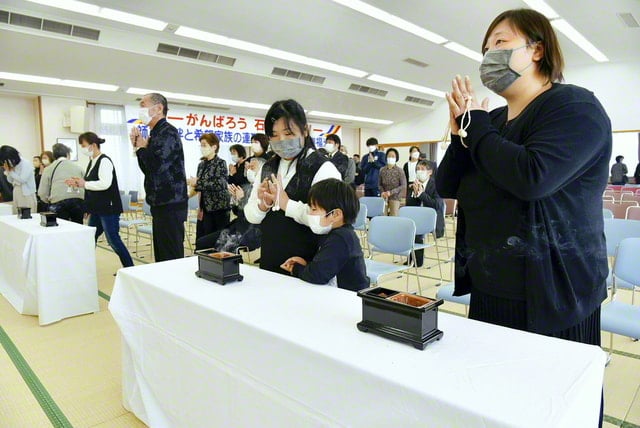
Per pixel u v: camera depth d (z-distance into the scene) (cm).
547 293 95
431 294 339
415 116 1345
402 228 289
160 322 138
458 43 759
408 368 81
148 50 708
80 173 421
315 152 169
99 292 337
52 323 268
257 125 1211
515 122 102
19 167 448
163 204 273
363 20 647
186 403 130
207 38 704
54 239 267
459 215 119
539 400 69
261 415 103
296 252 169
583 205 96
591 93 94
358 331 99
